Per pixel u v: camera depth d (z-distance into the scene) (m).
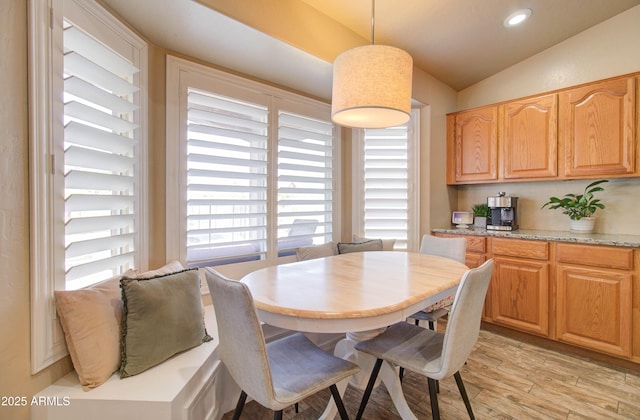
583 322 2.34
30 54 1.17
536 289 2.57
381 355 1.44
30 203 1.17
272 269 1.80
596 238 2.34
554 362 2.30
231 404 1.79
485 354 2.43
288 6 1.99
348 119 1.91
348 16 2.28
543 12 2.45
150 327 1.41
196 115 2.14
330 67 2.31
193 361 1.47
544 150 2.74
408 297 1.29
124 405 1.20
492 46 2.84
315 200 2.86
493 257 2.84
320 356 1.40
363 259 2.10
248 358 1.09
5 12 1.08
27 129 1.16
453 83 3.44
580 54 2.75
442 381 2.04
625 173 2.34
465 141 3.31
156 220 1.96
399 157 3.18
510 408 1.76
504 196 3.04
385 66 1.59
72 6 1.36
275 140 2.57
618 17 2.56
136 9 1.60
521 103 2.88
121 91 1.68
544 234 2.66
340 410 1.30
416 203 3.18
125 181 1.68
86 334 1.27
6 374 1.09
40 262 1.20
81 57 1.37
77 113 1.39
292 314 1.15
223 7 1.65
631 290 2.13
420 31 2.54
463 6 2.30
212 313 2.03
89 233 1.56
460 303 1.21
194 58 2.13
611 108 2.39
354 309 1.15
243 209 2.39
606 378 2.07
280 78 2.49
